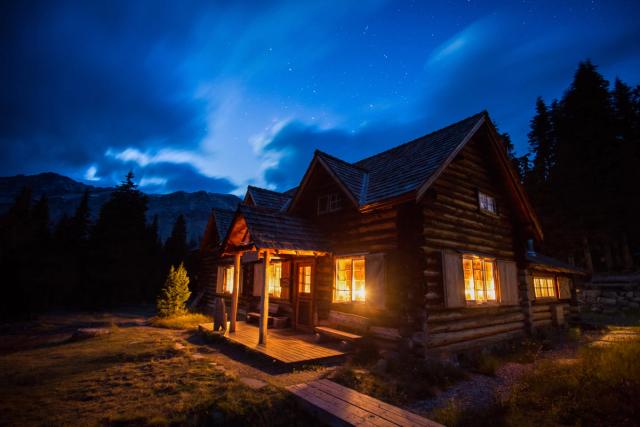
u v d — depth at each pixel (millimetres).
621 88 31875
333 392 5012
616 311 19672
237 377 6152
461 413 4758
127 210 29531
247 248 8961
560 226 25781
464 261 9289
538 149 35062
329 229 10539
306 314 10367
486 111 9789
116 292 27625
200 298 19828
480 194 10406
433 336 7480
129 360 7426
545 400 5109
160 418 4199
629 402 4605
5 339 11164
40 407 4719
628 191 23734
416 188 7438
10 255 20484
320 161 10688
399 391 5766
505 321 10102
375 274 8305
